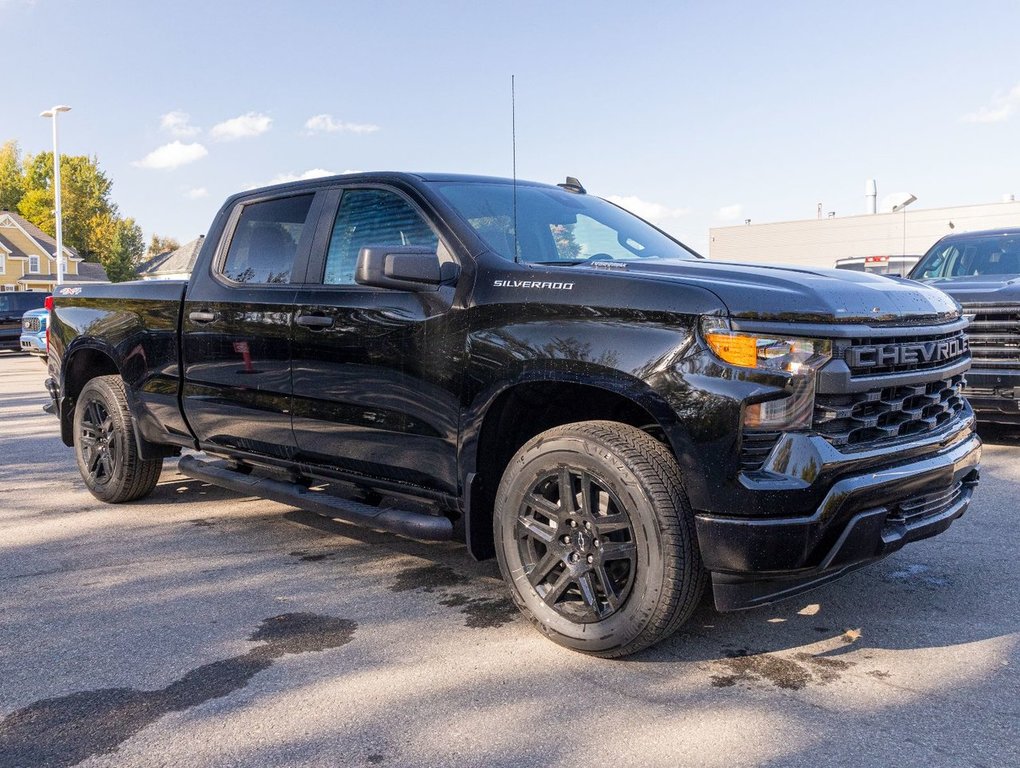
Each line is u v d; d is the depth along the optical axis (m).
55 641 3.30
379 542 4.60
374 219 3.94
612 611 3.00
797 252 35.66
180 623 3.47
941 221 31.55
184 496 5.71
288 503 4.21
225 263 4.60
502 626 3.41
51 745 2.53
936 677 2.88
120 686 2.91
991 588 3.72
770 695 2.77
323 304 3.93
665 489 2.87
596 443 3.00
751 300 2.80
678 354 2.84
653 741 2.49
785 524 2.75
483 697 2.78
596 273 3.13
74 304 5.62
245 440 4.46
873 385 2.90
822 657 3.06
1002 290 6.41
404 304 3.61
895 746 2.44
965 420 3.43
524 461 3.21
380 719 2.64
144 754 2.46
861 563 3.03
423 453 3.59
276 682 2.92
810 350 2.77
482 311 3.34
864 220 33.69
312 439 4.07
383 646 3.21
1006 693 2.75
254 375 4.27
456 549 4.46
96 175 99.69
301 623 3.46
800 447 2.76
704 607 3.56
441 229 3.64
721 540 2.80
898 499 3.00
